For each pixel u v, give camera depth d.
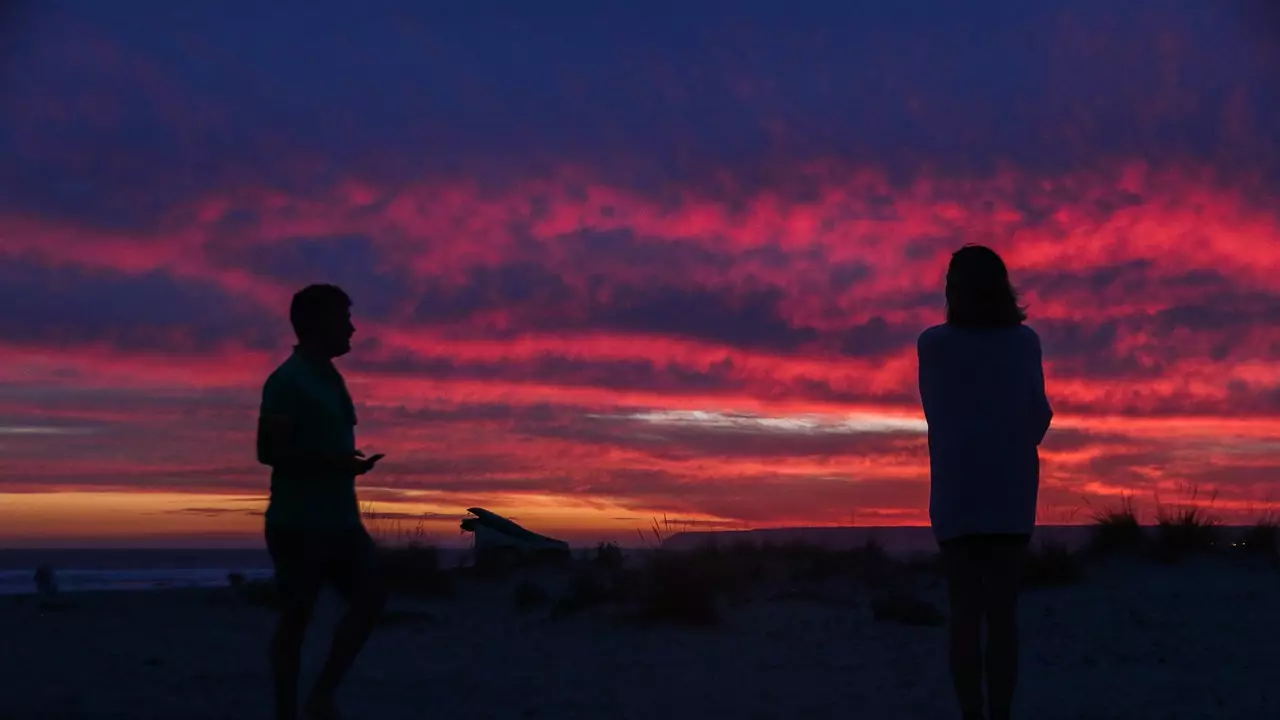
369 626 4.95
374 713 5.71
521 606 10.93
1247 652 7.41
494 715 5.68
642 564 11.70
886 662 7.44
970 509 4.30
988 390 4.38
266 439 4.73
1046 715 5.60
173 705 5.79
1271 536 12.91
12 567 44.00
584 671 7.11
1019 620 9.40
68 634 8.87
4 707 5.64
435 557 12.35
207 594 12.05
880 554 14.34
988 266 4.49
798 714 5.66
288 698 4.74
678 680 6.74
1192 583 11.37
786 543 14.93
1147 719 5.44
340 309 4.95
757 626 9.42
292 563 4.75
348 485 4.89
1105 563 12.70
